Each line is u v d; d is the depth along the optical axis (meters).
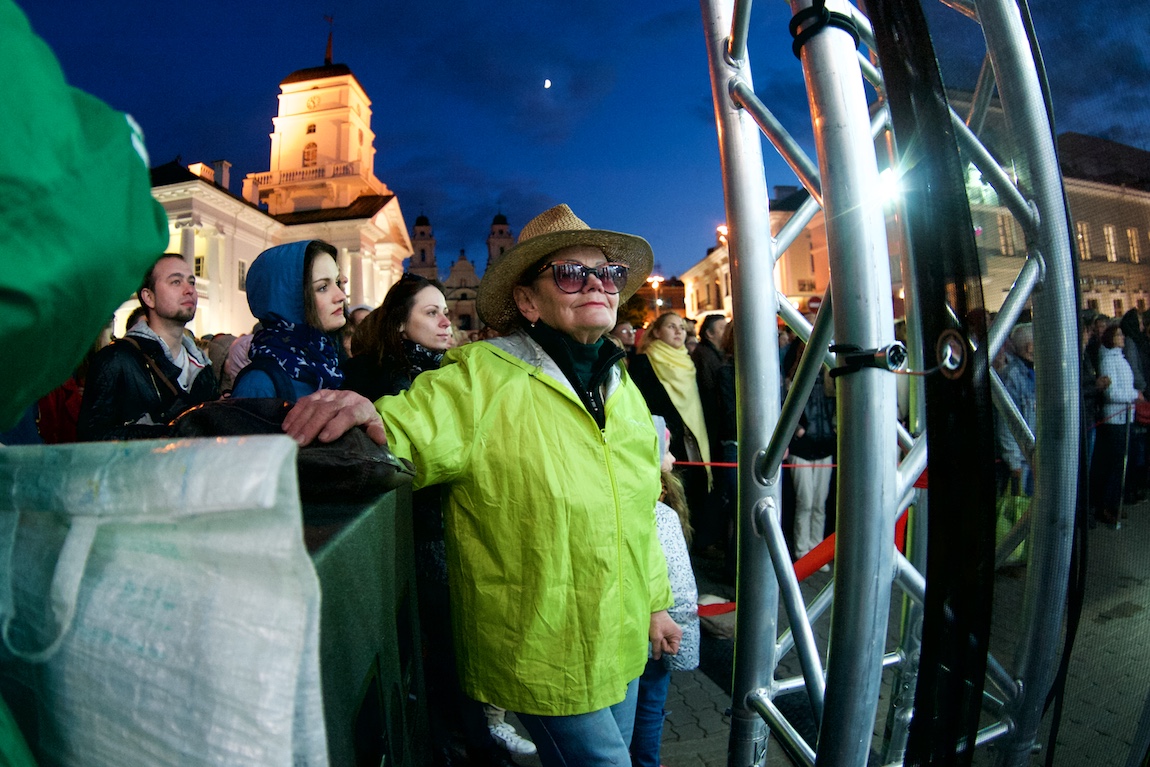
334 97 38.78
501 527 1.36
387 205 35.50
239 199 27.70
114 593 0.48
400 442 1.26
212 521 0.44
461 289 72.12
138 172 0.44
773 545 1.32
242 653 0.42
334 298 1.97
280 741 0.41
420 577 1.96
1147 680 0.87
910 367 1.23
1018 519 1.00
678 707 2.84
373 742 0.91
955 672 0.85
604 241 1.67
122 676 0.47
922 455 1.17
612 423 1.51
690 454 4.53
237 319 28.20
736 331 1.38
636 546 1.48
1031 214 0.94
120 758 0.47
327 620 0.65
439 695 2.05
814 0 0.96
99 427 2.19
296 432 1.01
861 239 0.95
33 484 0.51
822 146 0.97
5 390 0.42
